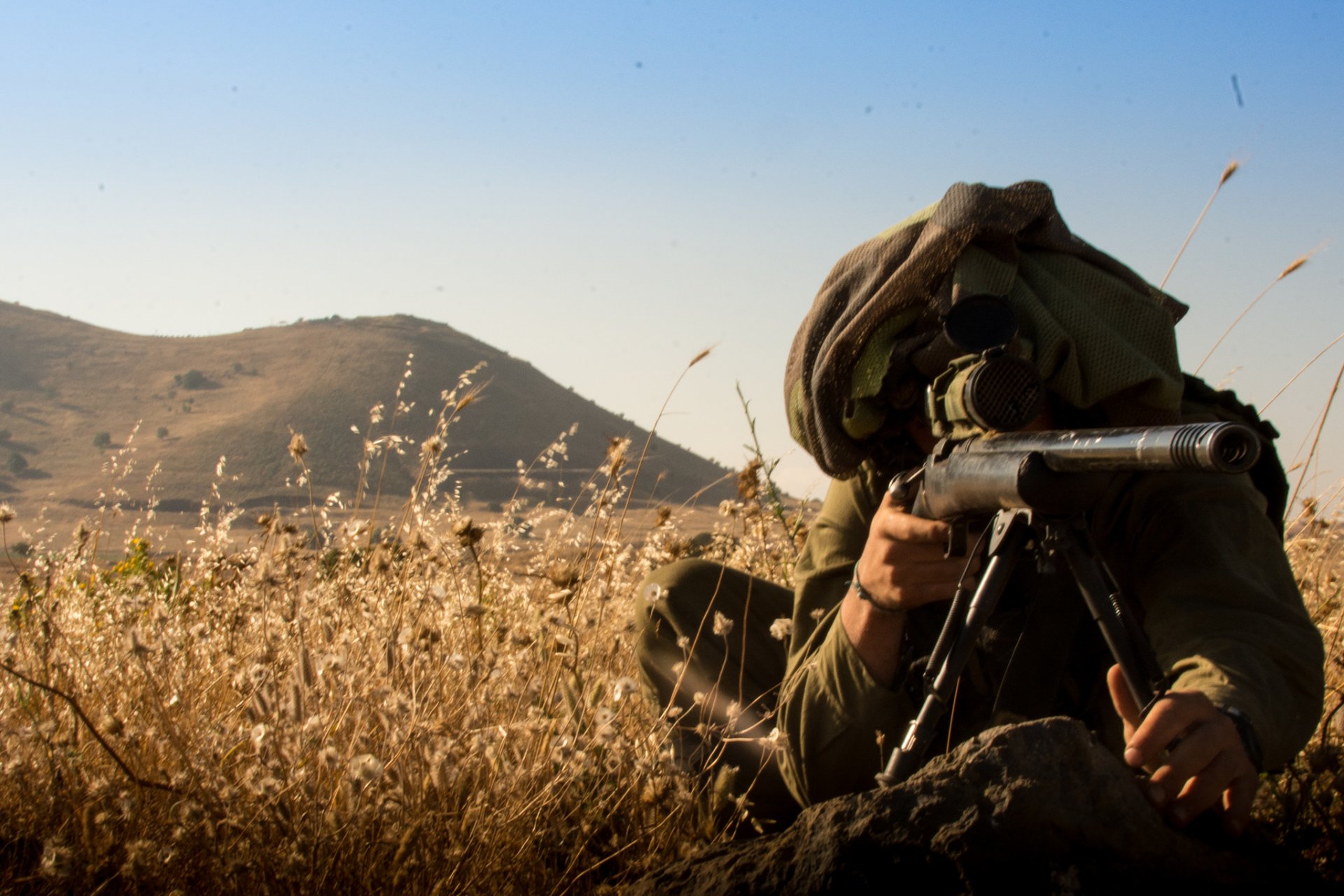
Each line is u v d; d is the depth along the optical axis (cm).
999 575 172
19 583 357
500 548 368
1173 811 162
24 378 19138
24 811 243
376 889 218
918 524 192
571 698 271
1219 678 170
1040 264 212
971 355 183
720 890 181
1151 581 198
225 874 211
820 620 244
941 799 168
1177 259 257
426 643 286
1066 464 152
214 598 355
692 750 269
